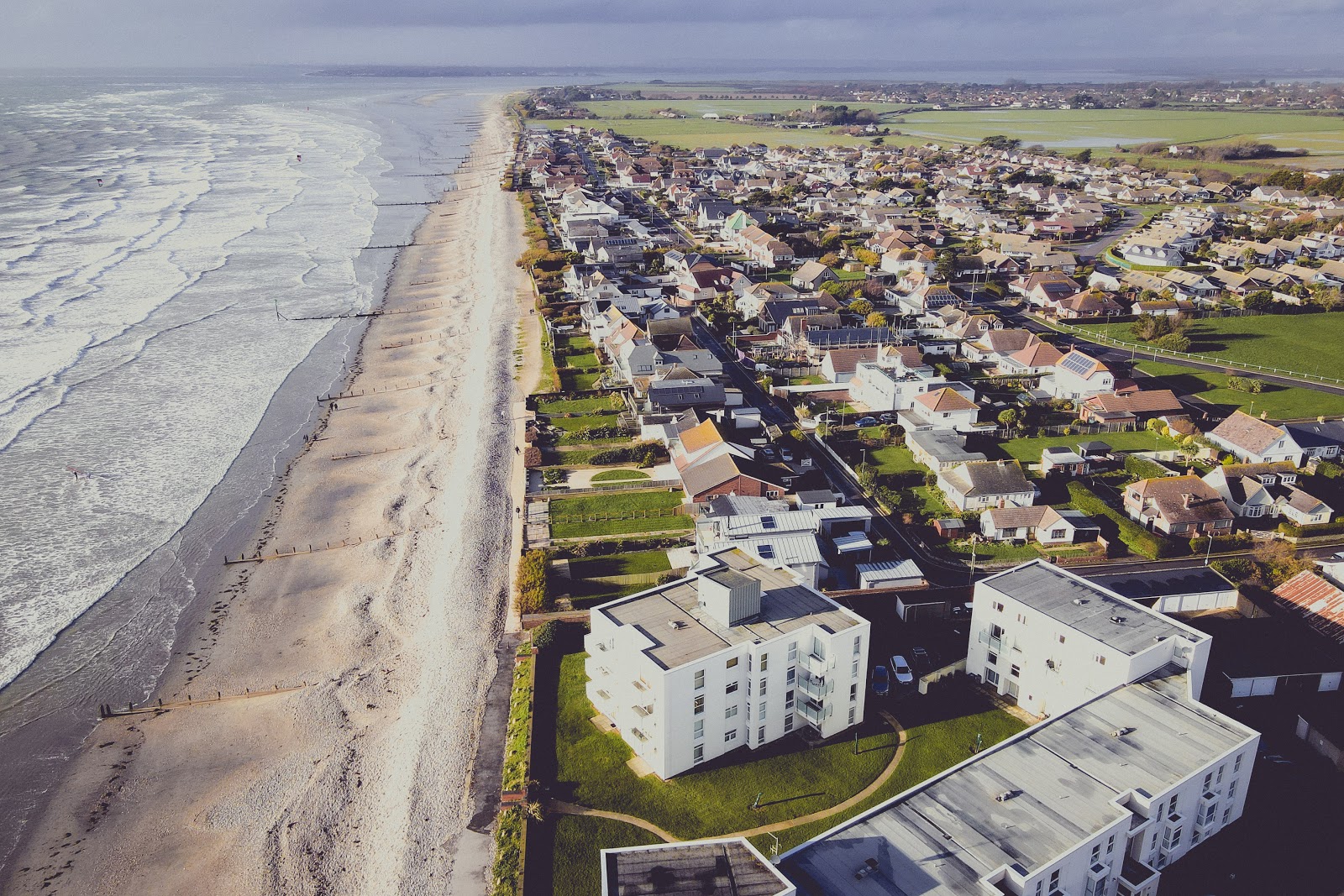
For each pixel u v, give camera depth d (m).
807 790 58.03
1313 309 168.50
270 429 119.25
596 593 80.44
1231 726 54.12
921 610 76.12
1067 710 61.69
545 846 54.19
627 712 60.91
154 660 74.94
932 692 67.94
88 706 69.75
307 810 58.84
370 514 98.00
